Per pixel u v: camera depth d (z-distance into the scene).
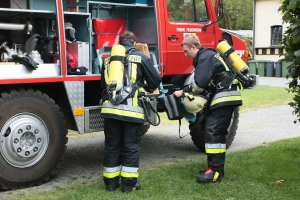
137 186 4.72
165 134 8.49
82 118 5.38
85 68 5.48
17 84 5.06
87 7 5.82
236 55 5.03
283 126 9.17
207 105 5.05
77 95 5.33
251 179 5.05
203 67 4.89
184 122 9.81
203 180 4.89
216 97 4.95
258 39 27.27
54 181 5.34
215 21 6.99
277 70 23.66
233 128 7.11
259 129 8.85
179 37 6.49
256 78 6.79
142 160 6.40
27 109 4.96
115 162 4.72
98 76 5.54
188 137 8.21
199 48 5.04
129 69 4.61
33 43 5.43
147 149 7.18
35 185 5.12
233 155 6.22
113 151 4.71
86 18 5.72
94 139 8.05
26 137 4.98
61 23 5.21
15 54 5.15
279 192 4.55
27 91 4.99
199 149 7.11
